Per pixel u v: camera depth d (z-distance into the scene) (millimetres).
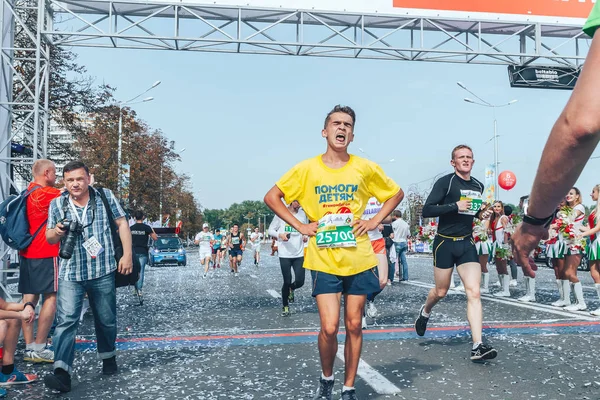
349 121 3900
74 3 11969
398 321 8062
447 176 5863
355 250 3832
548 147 1187
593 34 1175
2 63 9922
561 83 14500
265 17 13023
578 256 9094
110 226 5047
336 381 4746
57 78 23250
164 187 38594
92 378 4969
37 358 5695
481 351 5199
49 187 5746
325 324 3787
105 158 29781
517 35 14188
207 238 20234
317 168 3922
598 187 8820
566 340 6371
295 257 8945
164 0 12219
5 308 4480
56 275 5711
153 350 6242
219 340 6824
